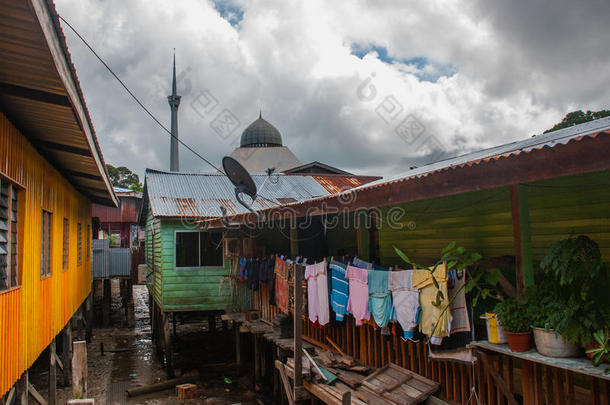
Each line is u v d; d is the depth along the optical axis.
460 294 4.48
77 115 5.28
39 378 11.62
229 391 10.62
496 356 4.57
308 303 6.93
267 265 9.09
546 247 4.96
